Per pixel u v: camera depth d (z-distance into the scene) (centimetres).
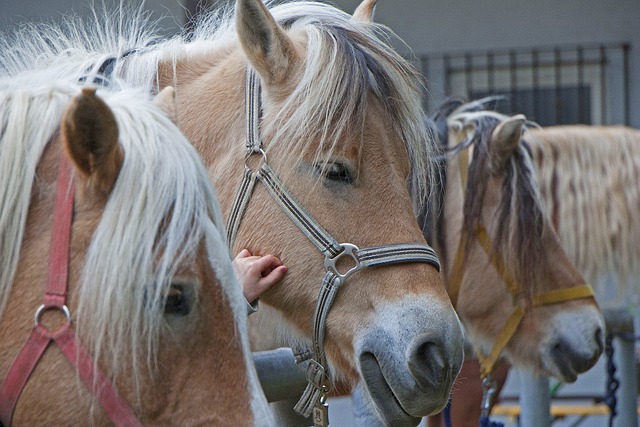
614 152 659
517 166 523
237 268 346
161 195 237
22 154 249
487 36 1023
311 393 358
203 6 495
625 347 616
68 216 238
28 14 909
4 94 264
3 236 242
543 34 1018
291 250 348
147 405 230
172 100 286
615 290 673
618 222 651
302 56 364
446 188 531
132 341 228
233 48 409
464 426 556
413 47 1030
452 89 1029
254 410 240
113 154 235
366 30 378
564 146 658
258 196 357
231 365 242
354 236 342
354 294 340
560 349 518
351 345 340
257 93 370
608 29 1009
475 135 528
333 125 347
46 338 231
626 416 613
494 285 521
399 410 332
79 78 329
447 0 1024
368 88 356
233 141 372
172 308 236
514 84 1003
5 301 238
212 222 250
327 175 347
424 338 321
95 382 227
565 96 1026
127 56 404
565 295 520
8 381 232
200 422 233
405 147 366
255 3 354
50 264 235
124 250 229
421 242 346
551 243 527
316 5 402
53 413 229
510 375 885
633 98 1006
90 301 229
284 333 369
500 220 517
